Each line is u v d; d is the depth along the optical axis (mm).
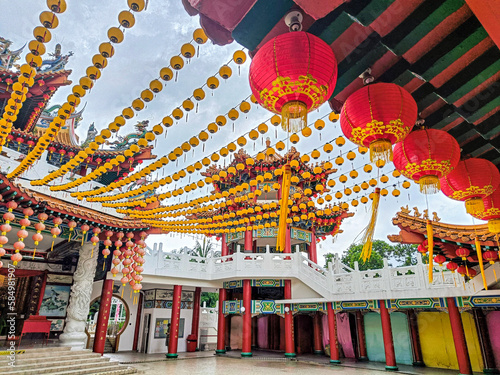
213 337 24828
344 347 19688
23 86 5039
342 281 16828
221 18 3117
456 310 12695
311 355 20234
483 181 4188
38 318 13203
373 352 18156
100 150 16797
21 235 10414
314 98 2916
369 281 15609
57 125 6074
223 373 13734
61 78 15305
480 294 11797
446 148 3658
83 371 11672
